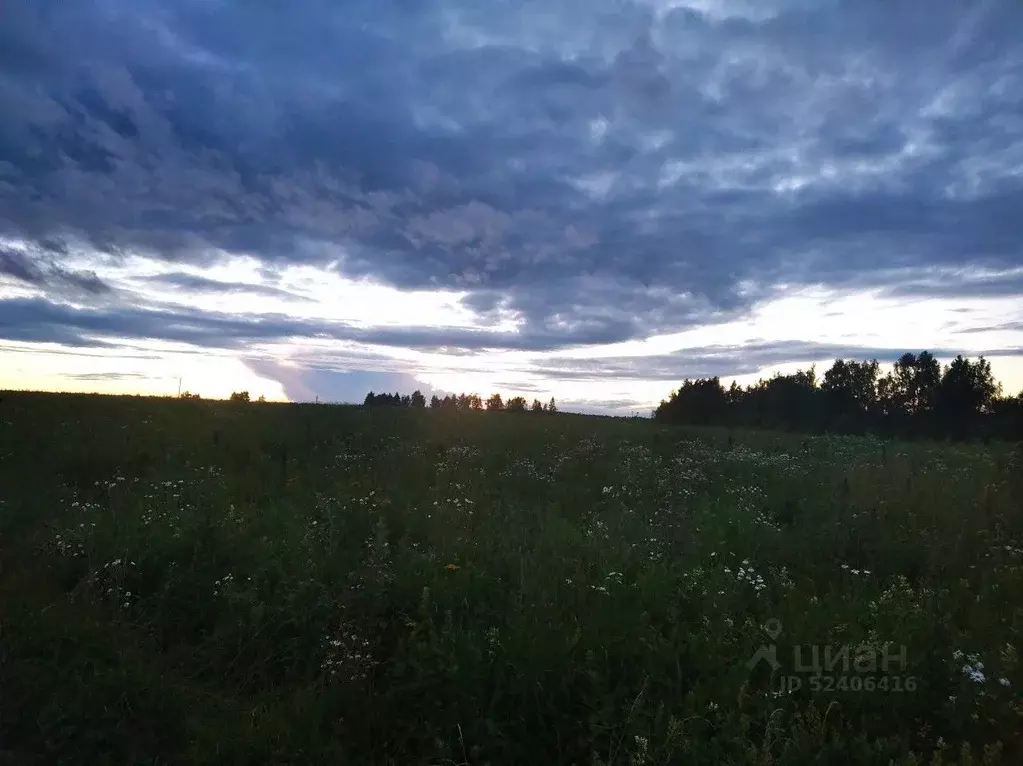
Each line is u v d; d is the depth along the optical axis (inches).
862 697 182.5
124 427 620.4
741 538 324.8
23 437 547.2
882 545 316.2
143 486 407.8
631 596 233.5
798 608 232.4
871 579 280.5
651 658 194.2
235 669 217.0
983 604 243.0
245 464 502.0
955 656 195.5
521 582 249.0
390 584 243.8
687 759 158.6
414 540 310.3
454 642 196.5
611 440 756.0
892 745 163.8
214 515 321.1
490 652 194.2
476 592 240.1
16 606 228.7
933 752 162.1
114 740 175.0
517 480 492.1
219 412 801.6
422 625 212.7
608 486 474.0
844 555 317.7
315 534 303.3
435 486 447.2
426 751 176.6
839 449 780.0
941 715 173.6
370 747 181.5
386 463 517.0
